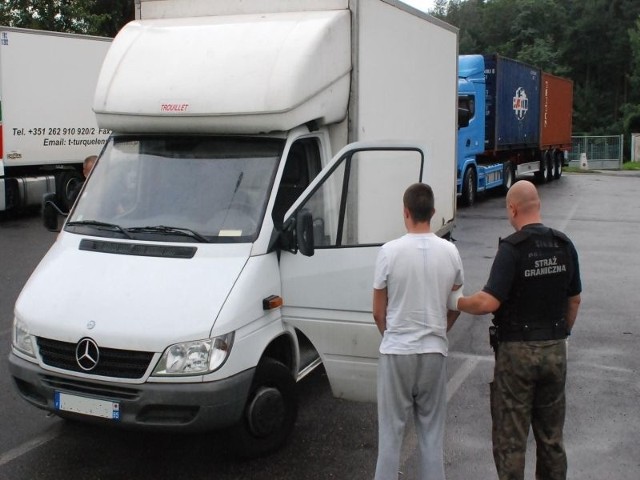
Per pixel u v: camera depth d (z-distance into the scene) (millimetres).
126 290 4758
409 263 4211
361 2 5867
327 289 5078
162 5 6340
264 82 5180
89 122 17188
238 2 6098
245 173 5281
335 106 5668
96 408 4582
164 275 4809
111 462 5133
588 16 67688
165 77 5457
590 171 38031
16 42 15297
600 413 5957
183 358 4473
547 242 4078
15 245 13141
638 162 44750
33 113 15797
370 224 5848
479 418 5875
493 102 21375
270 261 5031
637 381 6668
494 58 21172
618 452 5285
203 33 5664
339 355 5160
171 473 4969
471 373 6922
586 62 68812
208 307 4598
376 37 6266
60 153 16516
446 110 8875
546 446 4199
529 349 4055
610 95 68188
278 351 5398
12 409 6035
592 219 17438
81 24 26172
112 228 5285
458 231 15672
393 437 4281
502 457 4168
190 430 4516
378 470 4309
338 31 5633
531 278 4027
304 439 5461
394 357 4227
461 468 5027
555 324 4098
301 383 6594
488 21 74188
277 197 5188
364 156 5777
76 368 4645
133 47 5770
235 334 4613
